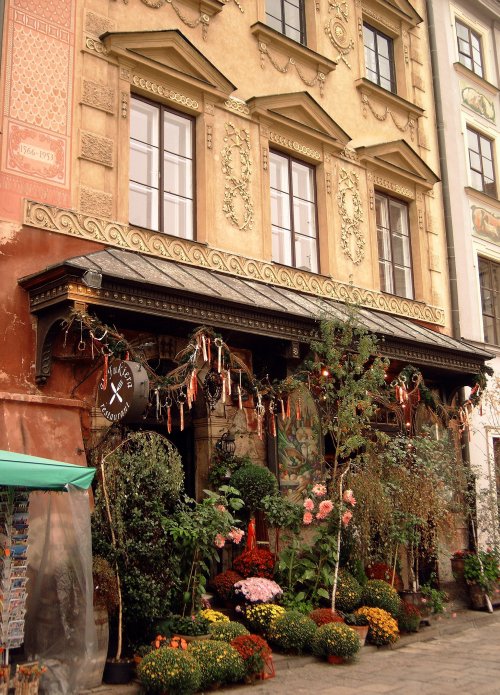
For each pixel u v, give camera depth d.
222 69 11.95
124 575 7.57
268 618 8.85
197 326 9.46
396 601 10.20
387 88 15.55
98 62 10.12
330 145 13.41
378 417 13.27
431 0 16.94
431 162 15.95
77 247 9.31
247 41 12.48
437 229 15.63
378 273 13.89
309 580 9.94
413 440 11.55
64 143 9.48
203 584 8.52
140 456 7.96
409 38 16.19
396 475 10.80
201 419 10.62
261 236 11.85
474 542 13.23
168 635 7.81
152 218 10.59
